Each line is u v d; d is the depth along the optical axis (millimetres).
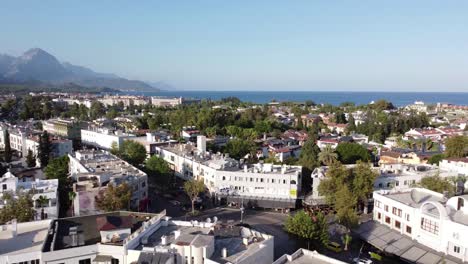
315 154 150750
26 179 119125
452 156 151500
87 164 122438
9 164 162125
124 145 164625
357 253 85312
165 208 116188
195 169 134625
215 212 113062
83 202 91875
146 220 66750
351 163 155125
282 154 168125
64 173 115125
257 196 117812
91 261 54781
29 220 75125
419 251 76500
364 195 107312
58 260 52906
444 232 74312
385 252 81375
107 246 54656
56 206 88062
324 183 109062
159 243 58344
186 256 53312
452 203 81375
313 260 54844
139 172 116250
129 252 53750
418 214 80500
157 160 135875
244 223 101125
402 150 175750
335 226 100062
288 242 90062
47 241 57344
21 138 192250
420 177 120500
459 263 70000
